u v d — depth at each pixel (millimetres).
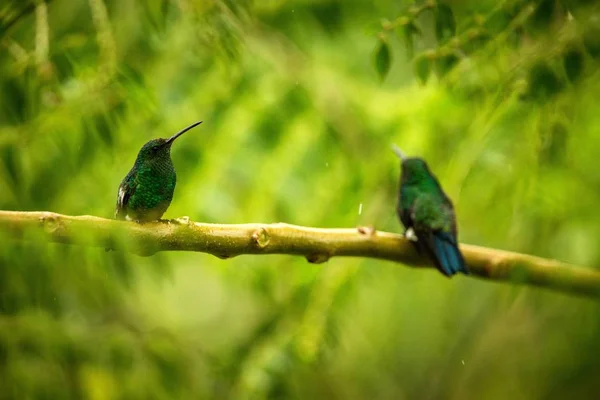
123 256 7363
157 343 9742
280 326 9953
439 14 7113
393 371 12992
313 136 10484
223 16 8109
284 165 10422
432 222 7984
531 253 9625
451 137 9773
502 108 7922
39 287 7953
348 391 12320
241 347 10008
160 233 6168
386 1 10711
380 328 12477
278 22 11148
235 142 10242
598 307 10117
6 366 8695
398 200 8398
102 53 8039
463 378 12875
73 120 8156
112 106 7801
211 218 9852
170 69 10117
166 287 13648
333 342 9609
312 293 9938
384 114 11031
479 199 9484
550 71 6750
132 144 9703
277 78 10594
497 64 7332
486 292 12219
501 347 12594
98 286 9328
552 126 7355
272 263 10945
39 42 7707
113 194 9578
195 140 10023
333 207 10383
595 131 9148
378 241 7672
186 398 9781
